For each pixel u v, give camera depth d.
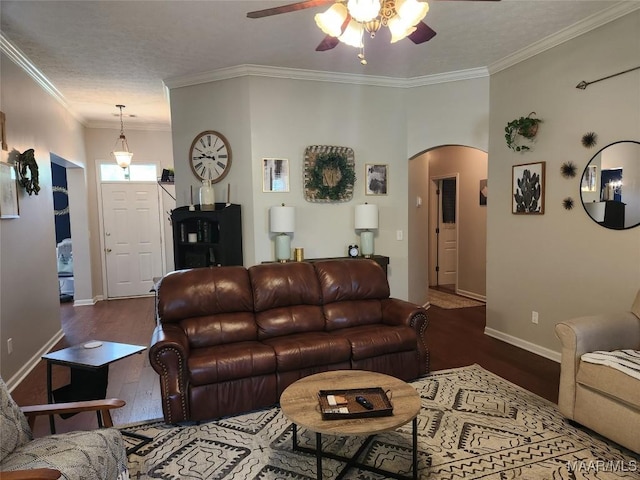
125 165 6.20
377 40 3.64
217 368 2.70
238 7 2.99
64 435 1.85
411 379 3.33
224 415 2.76
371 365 3.15
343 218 4.71
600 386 2.34
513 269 4.17
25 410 1.87
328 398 2.12
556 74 3.60
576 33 3.38
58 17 3.11
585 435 2.49
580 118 3.40
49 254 4.52
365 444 2.41
